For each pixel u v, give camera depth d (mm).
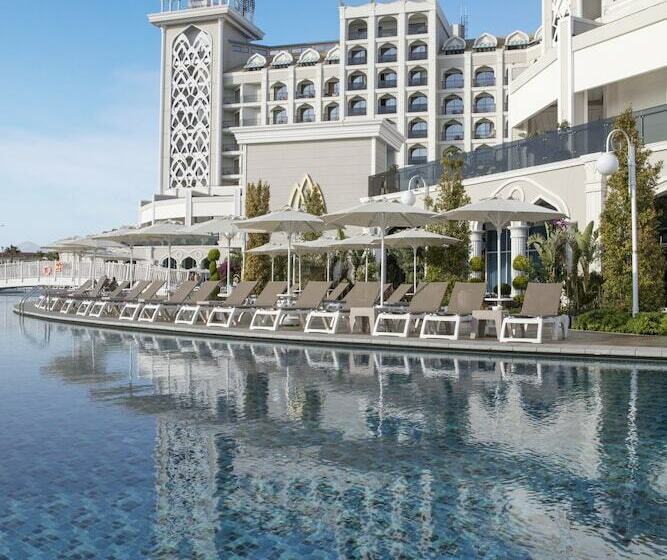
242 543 3408
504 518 3738
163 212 55719
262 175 30469
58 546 3365
